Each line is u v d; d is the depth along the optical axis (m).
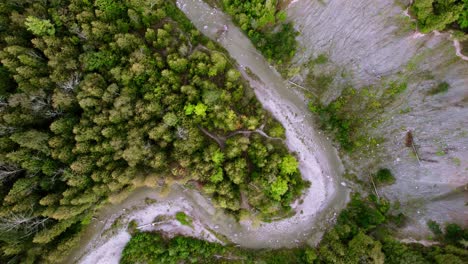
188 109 40.50
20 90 39.38
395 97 41.25
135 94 40.81
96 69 40.75
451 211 39.75
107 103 39.66
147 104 39.56
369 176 44.59
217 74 44.03
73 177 38.22
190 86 40.38
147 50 41.16
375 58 40.84
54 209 37.72
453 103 38.16
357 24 40.34
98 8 41.88
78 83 39.28
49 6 41.81
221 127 42.31
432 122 39.84
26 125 39.25
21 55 37.75
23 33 40.47
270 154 43.34
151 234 44.47
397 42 38.97
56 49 40.09
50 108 39.91
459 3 33.38
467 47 35.81
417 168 41.69
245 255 44.25
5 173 37.16
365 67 41.72
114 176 38.38
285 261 44.06
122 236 44.59
